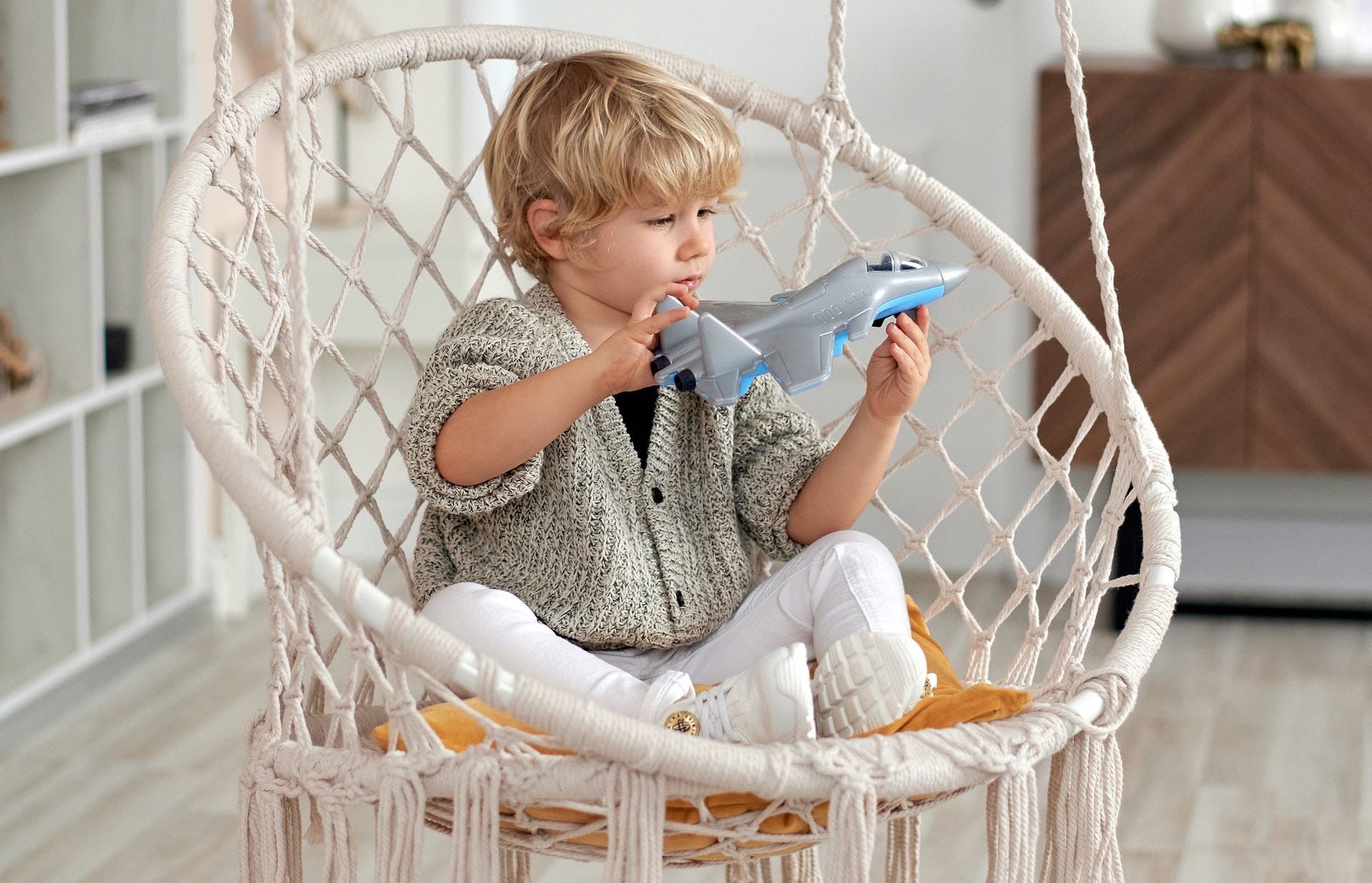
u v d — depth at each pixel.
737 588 1.57
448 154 3.68
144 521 3.37
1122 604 3.28
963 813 2.47
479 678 1.10
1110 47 3.57
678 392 1.58
